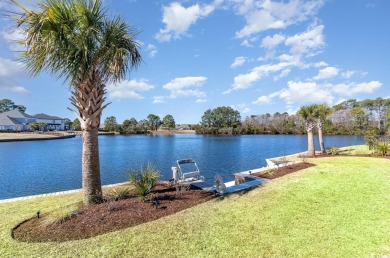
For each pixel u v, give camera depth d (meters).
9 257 3.77
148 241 4.29
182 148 34.28
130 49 6.24
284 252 3.99
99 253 3.89
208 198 6.70
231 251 4.02
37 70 5.55
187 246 4.15
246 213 5.57
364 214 5.47
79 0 5.59
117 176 15.56
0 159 23.61
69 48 5.43
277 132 76.62
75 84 5.84
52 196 7.55
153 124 96.94
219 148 33.97
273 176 9.42
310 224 5.02
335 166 10.93
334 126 55.44
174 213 5.58
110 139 58.25
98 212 5.34
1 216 5.57
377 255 3.90
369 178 8.42
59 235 4.45
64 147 36.19
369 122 55.03
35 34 4.95
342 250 4.05
